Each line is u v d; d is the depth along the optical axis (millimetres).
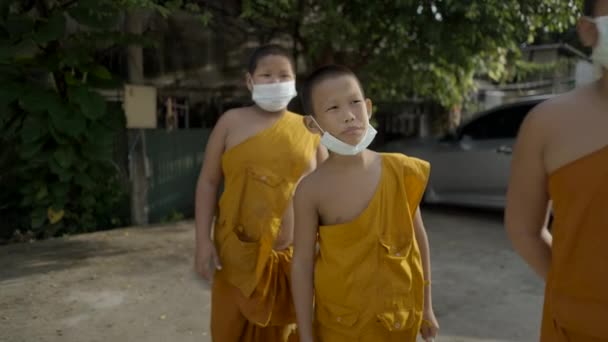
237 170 2260
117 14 5469
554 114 1326
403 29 5871
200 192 2377
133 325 3619
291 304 2299
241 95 7234
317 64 6809
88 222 6215
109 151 5695
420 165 1779
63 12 5574
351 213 1714
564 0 6117
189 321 3688
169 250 5418
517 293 4258
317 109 1697
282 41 7051
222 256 2270
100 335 3465
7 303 3992
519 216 1463
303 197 1779
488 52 6621
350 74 1710
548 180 1374
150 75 6512
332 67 1718
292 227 2309
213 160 2361
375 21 6281
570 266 1312
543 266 1493
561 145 1299
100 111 5457
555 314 1366
